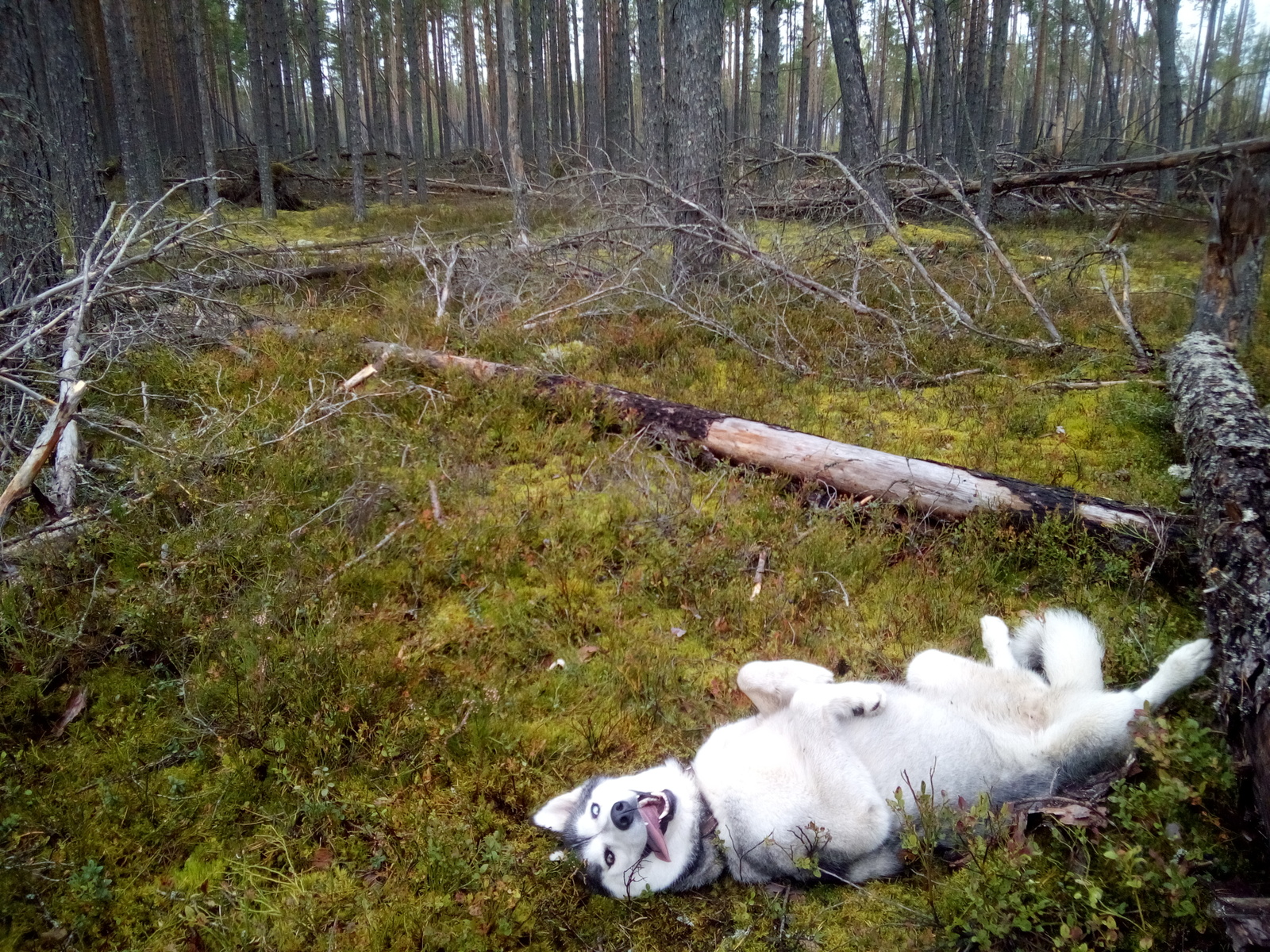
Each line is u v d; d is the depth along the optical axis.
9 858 1.59
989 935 1.42
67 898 1.59
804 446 2.79
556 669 2.08
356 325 4.18
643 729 1.94
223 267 4.63
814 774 1.65
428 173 14.39
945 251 5.78
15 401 2.90
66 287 2.95
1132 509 2.39
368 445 2.84
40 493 2.35
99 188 4.36
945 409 3.40
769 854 1.64
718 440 2.94
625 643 2.15
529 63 14.52
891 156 4.92
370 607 2.26
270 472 2.65
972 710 1.82
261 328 3.95
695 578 2.35
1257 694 1.51
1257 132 6.16
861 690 1.73
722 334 4.18
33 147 3.33
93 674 2.02
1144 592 2.23
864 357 3.81
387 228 8.62
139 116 8.79
